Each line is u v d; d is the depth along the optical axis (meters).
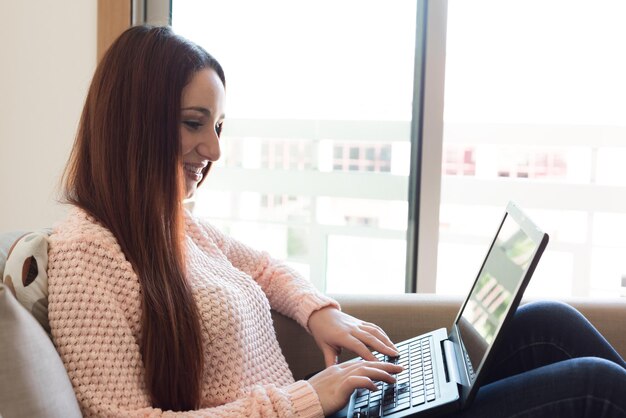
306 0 2.50
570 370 1.11
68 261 1.10
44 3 2.46
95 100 1.20
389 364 1.21
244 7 2.53
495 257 1.39
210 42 2.56
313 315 1.51
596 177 2.71
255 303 1.37
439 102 2.38
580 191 2.73
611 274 2.80
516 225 1.33
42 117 2.52
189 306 1.17
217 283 1.28
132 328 1.14
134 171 1.16
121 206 1.16
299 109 2.55
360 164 2.53
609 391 1.08
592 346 1.39
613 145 2.69
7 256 1.18
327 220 2.59
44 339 0.97
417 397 1.17
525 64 2.63
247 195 2.63
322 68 2.51
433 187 2.42
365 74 2.49
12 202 2.57
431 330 1.65
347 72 2.50
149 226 1.16
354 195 2.55
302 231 2.62
